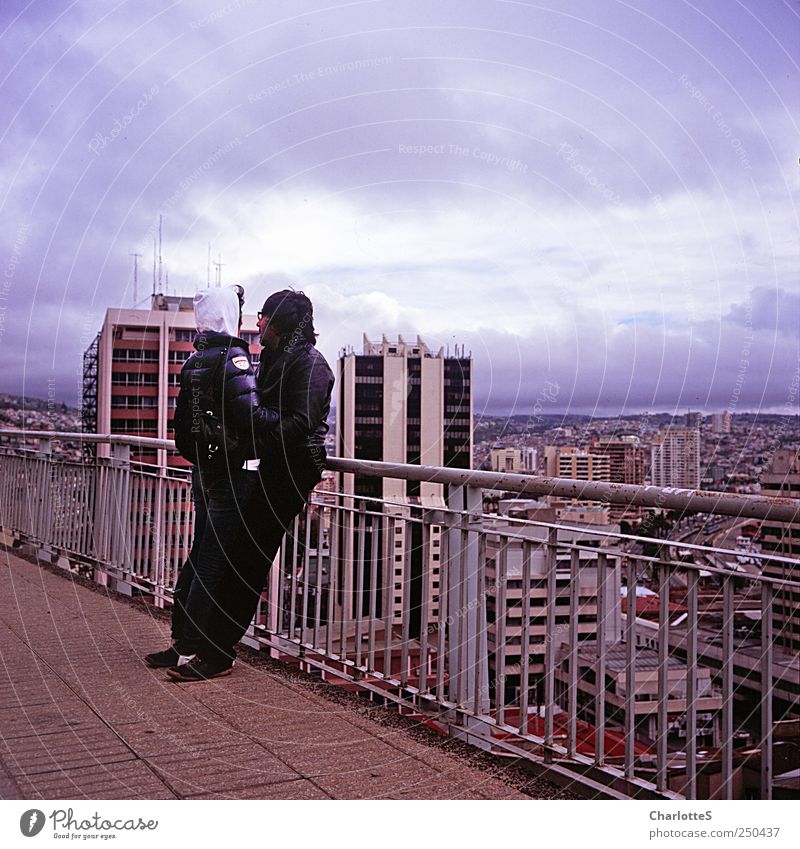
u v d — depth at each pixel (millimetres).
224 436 3047
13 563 5699
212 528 3135
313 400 2979
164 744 2439
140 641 3664
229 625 3150
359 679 3027
